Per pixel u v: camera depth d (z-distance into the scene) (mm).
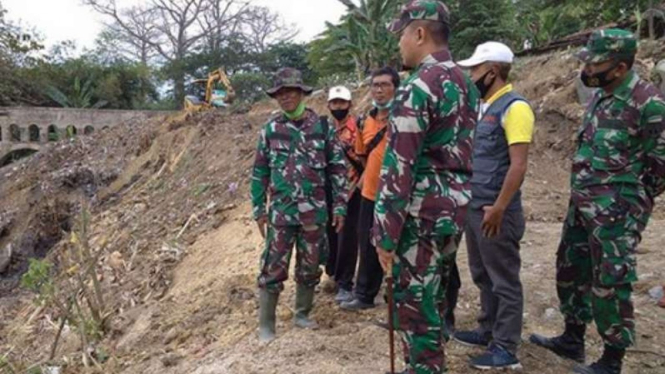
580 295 3568
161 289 6734
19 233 13070
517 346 3441
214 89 17578
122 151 14961
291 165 4012
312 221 4023
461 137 2621
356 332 4031
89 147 16141
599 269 3203
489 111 3328
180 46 45219
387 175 2535
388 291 2676
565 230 3539
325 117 4184
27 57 25469
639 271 5062
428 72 2555
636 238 3168
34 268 5676
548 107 9297
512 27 18109
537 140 8992
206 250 7320
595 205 3182
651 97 3037
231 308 5129
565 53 10672
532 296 4637
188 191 10492
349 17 16266
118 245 8938
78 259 8609
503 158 3307
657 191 3193
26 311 7777
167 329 5129
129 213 10867
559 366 3553
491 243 3322
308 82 27266
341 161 4184
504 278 3367
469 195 2684
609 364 3312
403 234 2615
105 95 27641
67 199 13117
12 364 5578
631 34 3033
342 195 4203
